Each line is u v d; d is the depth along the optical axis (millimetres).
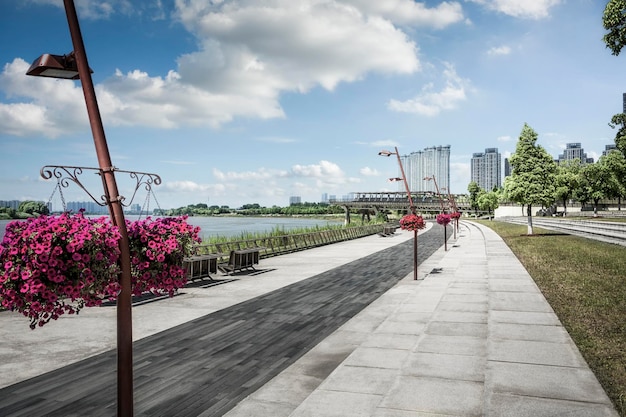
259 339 9531
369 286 16047
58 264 4184
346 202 102750
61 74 4984
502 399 5707
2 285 4230
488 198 114438
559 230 41562
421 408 5652
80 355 8555
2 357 8422
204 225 126375
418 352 7941
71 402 6461
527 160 37406
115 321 11125
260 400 6398
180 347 8992
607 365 6938
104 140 4711
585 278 14875
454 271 18859
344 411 5742
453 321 10125
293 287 15906
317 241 34719
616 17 9461
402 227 17281
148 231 5121
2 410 6211
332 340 9430
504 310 10828
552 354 7453
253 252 20484
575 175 65688
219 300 13633
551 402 5594
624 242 24047
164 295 14336
